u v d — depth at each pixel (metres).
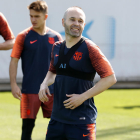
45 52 15.68
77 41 10.13
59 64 10.33
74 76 10.12
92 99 10.41
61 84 10.27
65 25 10.15
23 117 15.79
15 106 30.00
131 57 41.56
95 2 40.47
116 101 33.16
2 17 15.16
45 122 22.73
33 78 15.62
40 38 15.62
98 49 9.96
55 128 10.44
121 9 40.97
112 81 9.81
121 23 41.06
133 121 23.14
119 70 41.62
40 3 15.41
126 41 41.31
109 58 41.22
